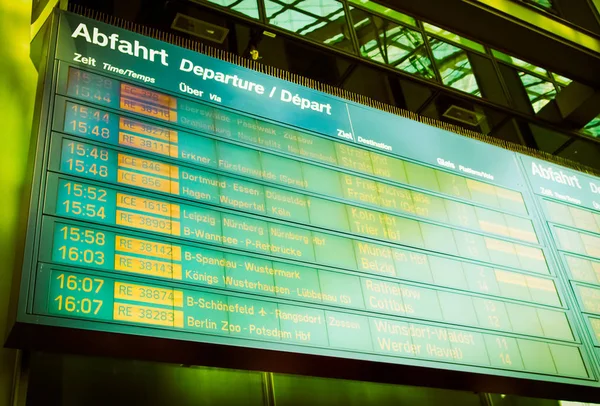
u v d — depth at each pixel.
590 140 13.35
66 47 7.22
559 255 9.42
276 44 10.77
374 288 7.38
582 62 12.23
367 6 11.95
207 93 7.95
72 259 5.84
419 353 7.14
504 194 9.69
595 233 10.19
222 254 6.65
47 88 6.78
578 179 10.90
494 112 12.55
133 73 7.52
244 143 7.76
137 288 5.97
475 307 7.99
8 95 7.17
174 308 6.04
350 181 8.26
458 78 12.45
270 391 6.98
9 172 6.74
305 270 7.05
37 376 5.92
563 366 8.08
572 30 12.20
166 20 10.02
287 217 7.38
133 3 9.86
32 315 5.38
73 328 5.46
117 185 6.52
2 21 7.63
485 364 7.50
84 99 6.96
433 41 12.51
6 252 6.28
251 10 10.61
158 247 6.34
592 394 8.18
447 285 7.98
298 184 7.78
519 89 13.16
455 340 7.52
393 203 8.40
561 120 13.16
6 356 5.83
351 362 6.69
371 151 8.80
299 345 6.44
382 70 11.52
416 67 11.97
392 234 8.04
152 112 7.35
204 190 7.04
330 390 7.37
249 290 6.55
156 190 6.73
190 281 6.29
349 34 11.46
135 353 5.89
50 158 6.32
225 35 10.37
